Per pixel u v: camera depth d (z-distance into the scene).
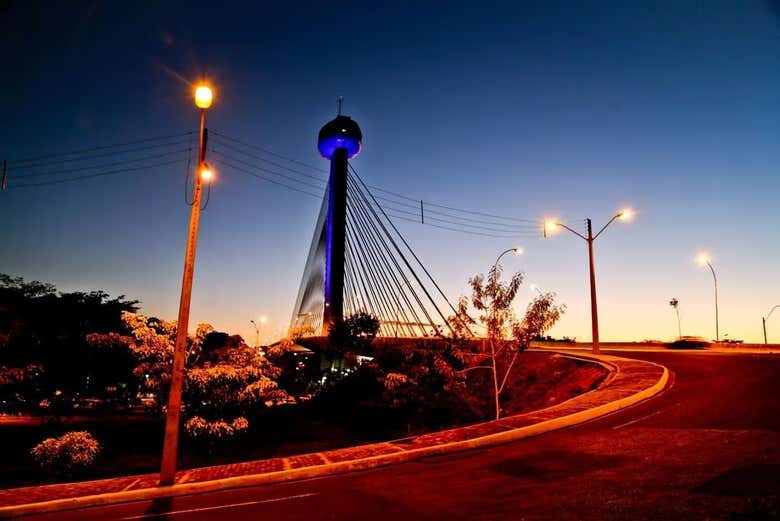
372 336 42.50
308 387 44.59
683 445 10.30
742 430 11.19
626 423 12.98
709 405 14.38
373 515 7.73
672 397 16.03
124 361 26.66
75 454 16.41
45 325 26.83
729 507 6.60
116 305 31.42
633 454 9.95
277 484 10.38
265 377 18.00
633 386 17.81
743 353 31.05
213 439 18.77
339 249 62.03
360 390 32.53
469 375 25.72
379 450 12.20
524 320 18.45
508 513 7.27
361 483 9.81
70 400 27.53
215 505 9.07
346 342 43.19
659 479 8.18
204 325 17.22
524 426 12.95
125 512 9.00
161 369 17.02
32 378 24.55
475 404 22.28
